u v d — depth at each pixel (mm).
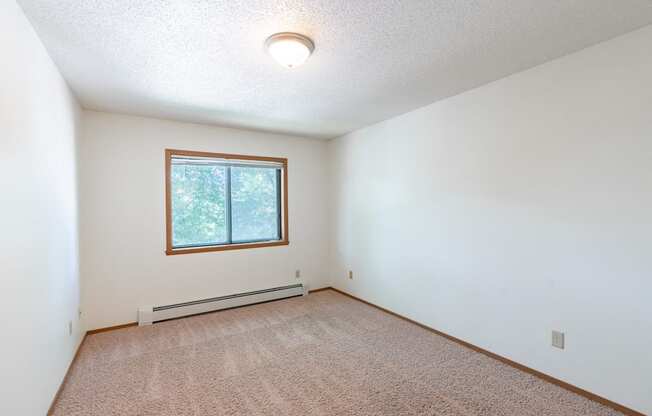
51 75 2070
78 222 2850
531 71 2322
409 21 1724
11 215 1452
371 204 3967
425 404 2004
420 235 3283
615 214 1921
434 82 2586
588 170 2033
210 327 3316
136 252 3412
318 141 4742
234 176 4164
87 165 3166
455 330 2934
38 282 1778
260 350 2773
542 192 2271
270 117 3547
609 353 1953
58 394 2092
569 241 2131
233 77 2443
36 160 1774
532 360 2346
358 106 3193
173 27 1746
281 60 1932
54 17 1636
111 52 2020
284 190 4445
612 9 1631
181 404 2012
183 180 3795
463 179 2834
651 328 1792
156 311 3451
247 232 4266
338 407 1979
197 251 3762
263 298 4152
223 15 1640
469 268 2797
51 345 1983
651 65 1780
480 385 2211
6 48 1410
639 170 1826
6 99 1406
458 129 2867
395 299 3633
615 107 1913
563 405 1976
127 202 3371
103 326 3227
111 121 3301
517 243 2428
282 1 1529
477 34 1867
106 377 2328
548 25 1776
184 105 3094
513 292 2461
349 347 2830
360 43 1952
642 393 1825
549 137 2227
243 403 2021
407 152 3422
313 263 4695
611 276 1941
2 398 1350
